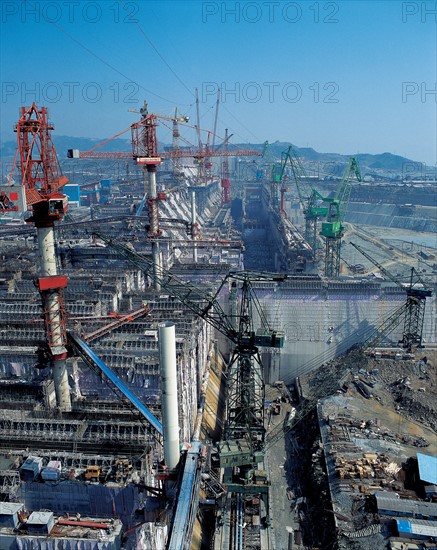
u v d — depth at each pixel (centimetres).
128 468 8794
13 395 12069
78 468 8906
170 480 8662
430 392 16362
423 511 10812
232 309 18275
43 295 11625
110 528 7575
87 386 13050
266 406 17138
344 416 15075
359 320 19888
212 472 11706
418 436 14338
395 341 19588
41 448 9638
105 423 10069
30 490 8588
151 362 12512
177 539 6900
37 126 11094
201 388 15475
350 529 10738
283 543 11106
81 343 11925
